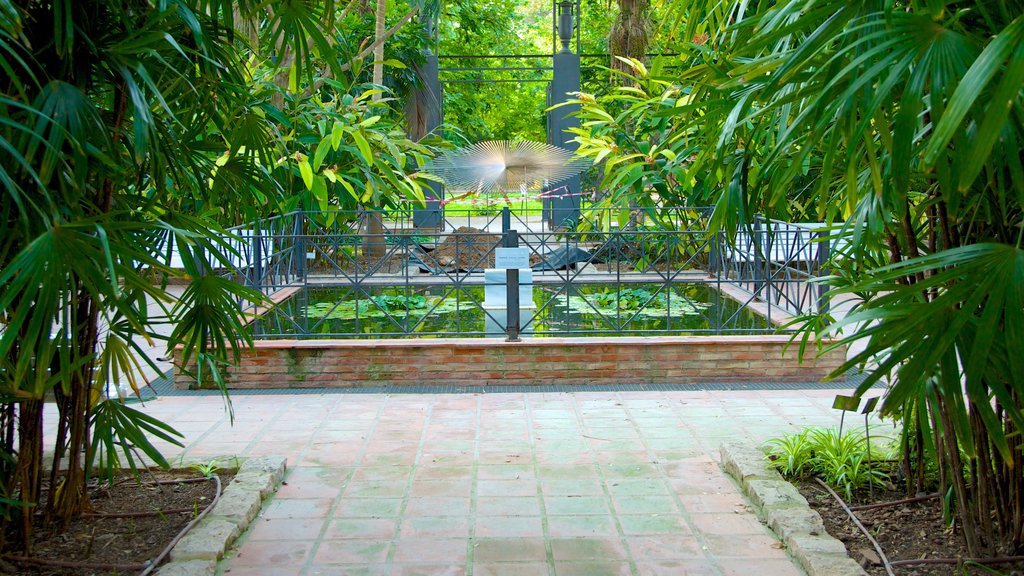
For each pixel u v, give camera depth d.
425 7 12.48
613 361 6.04
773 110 2.72
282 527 3.58
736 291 8.80
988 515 3.00
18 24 2.29
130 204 3.32
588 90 19.78
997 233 2.82
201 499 3.79
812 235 7.62
